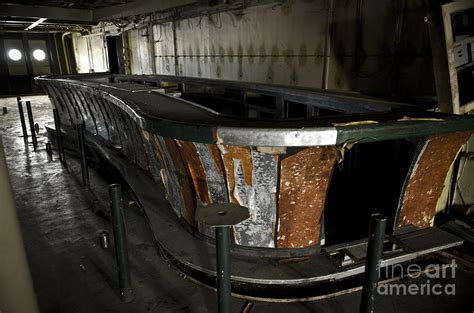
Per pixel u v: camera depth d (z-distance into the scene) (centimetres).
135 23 1052
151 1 875
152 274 244
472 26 258
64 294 225
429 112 239
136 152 398
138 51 1105
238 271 218
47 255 275
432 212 261
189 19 796
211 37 727
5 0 955
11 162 546
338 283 231
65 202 384
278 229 227
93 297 221
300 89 402
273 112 427
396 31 369
